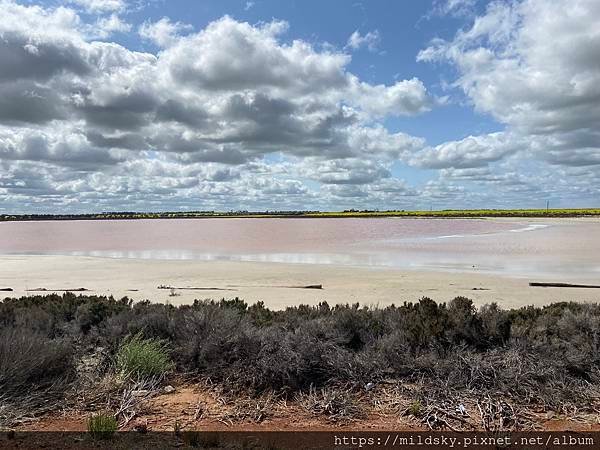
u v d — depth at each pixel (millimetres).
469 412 5445
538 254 30672
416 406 5453
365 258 29453
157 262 27109
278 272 21562
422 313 7637
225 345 6586
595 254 30219
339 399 5645
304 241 48875
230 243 47188
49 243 50375
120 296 14570
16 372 5707
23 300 9555
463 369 6148
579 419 5324
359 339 7398
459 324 7125
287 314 8523
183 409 5566
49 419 5277
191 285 17422
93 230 93750
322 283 17656
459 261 26875
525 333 7137
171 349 6977
